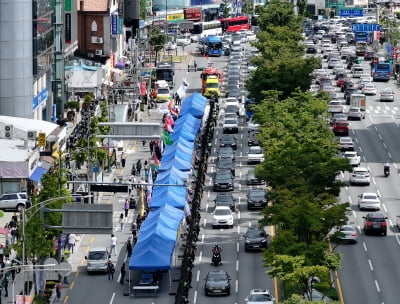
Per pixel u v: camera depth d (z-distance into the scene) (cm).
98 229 19225
